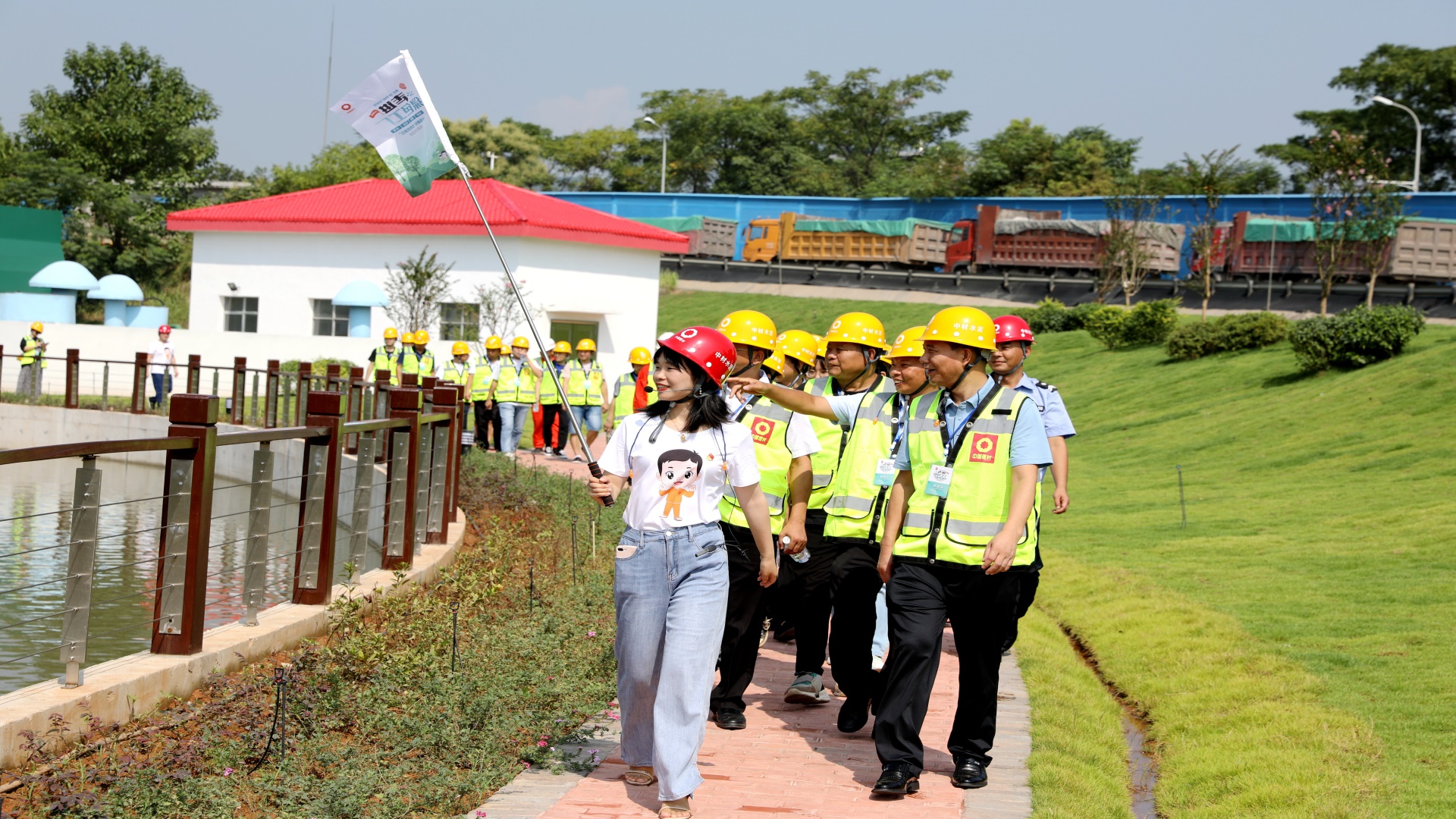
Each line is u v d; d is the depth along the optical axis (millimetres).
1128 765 6848
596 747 6062
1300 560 12078
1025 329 7910
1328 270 34250
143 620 9062
